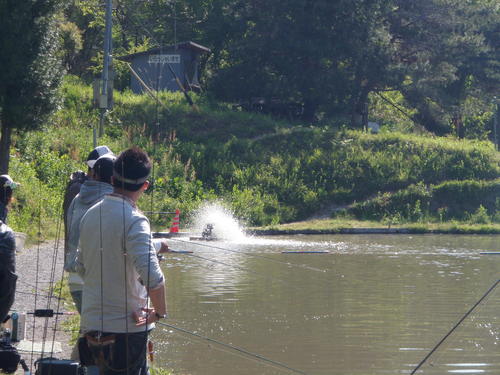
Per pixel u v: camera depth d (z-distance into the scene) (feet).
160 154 165.37
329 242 123.75
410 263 90.99
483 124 286.05
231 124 190.19
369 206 166.30
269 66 214.69
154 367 38.40
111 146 160.56
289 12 204.03
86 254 19.76
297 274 79.41
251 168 172.24
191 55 204.23
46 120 104.01
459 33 215.31
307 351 43.73
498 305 59.98
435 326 51.39
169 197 152.35
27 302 50.93
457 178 177.99
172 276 77.41
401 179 175.01
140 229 19.38
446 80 223.51
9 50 98.17
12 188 31.65
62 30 207.41
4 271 28.60
